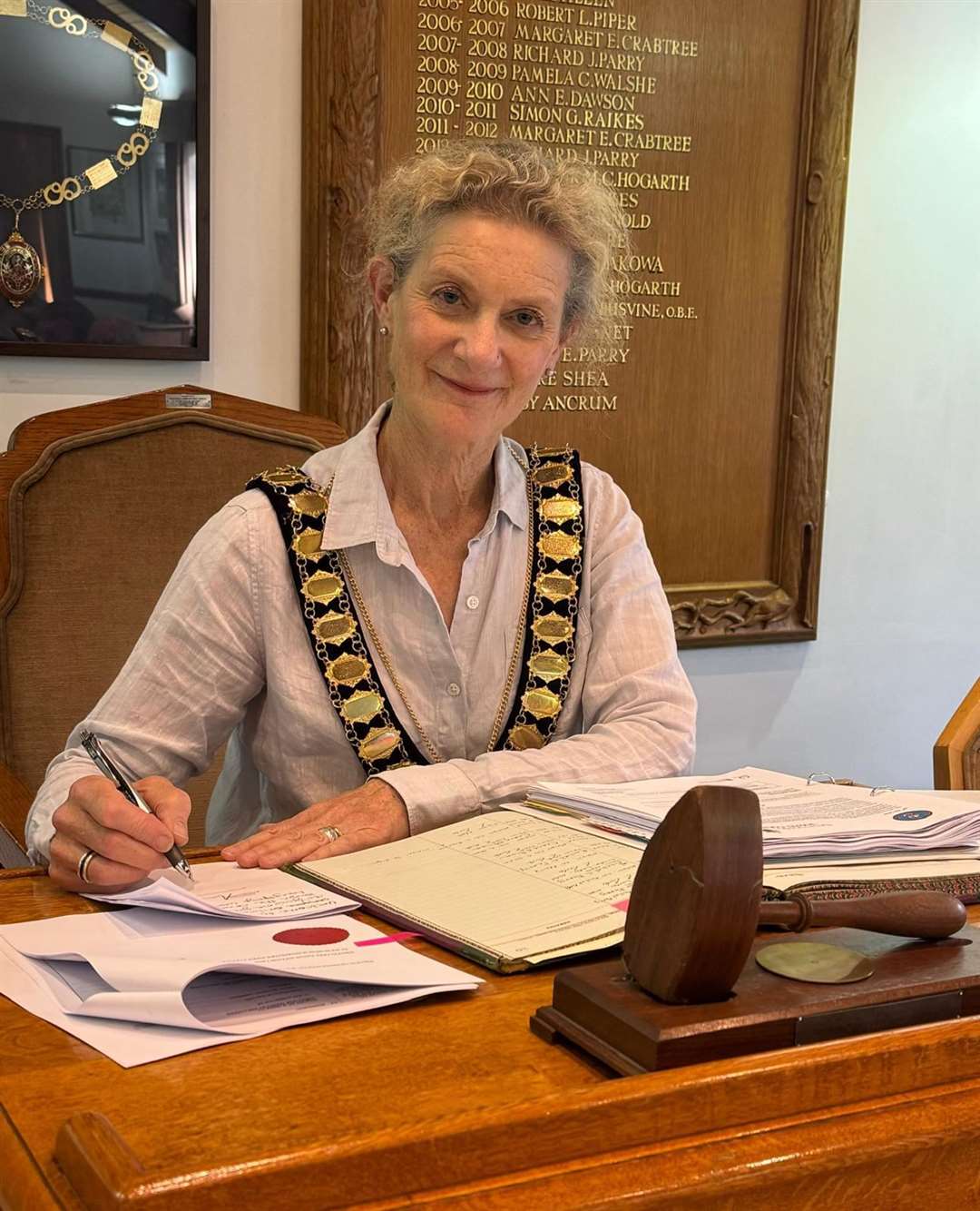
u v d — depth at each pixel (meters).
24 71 2.54
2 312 2.58
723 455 3.38
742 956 0.79
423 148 2.92
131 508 2.14
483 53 2.95
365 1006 0.87
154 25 2.62
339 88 2.77
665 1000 0.80
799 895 0.94
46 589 2.09
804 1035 0.79
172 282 2.71
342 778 1.56
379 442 1.62
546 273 1.43
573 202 1.45
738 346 3.35
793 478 3.44
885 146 3.52
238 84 2.76
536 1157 0.66
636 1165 0.67
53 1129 0.70
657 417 3.28
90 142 2.61
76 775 1.32
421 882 1.13
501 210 1.42
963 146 3.62
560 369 3.16
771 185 3.32
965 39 3.57
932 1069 0.76
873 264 3.56
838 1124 0.72
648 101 3.15
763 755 3.61
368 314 2.84
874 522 3.68
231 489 2.21
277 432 2.24
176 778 1.48
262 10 2.76
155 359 2.71
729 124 3.25
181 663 1.48
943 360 3.71
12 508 2.06
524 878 1.13
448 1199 0.63
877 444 3.65
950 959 0.89
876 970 0.86
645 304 3.21
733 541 3.43
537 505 1.66
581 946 0.97
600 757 1.48
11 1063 0.78
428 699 1.56
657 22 3.13
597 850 1.20
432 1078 0.77
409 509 1.58
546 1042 0.83
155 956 0.92
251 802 1.68
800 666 3.62
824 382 3.43
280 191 2.83
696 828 0.79
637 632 1.63
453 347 1.43
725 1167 0.68
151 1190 0.59
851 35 3.31
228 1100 0.73
